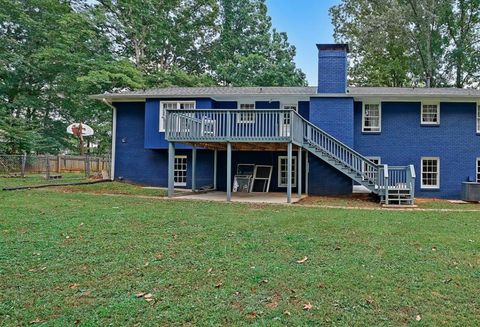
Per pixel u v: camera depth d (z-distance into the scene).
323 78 17.02
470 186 15.16
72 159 27.66
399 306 3.95
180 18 32.44
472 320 3.64
